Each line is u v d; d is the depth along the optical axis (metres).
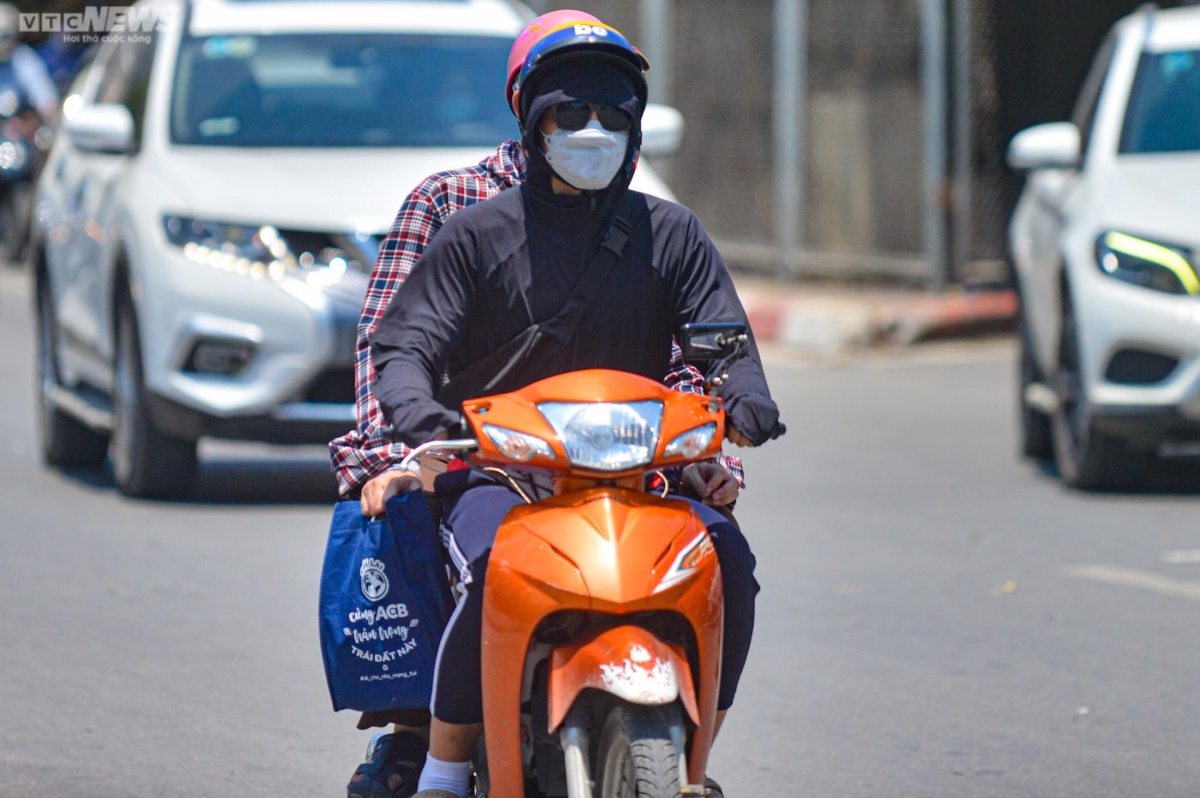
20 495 27.12
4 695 16.83
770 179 54.03
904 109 49.94
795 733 16.02
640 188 25.06
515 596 9.98
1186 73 28.94
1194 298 25.67
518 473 10.81
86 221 28.62
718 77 55.34
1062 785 14.61
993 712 16.61
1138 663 18.20
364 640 11.61
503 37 29.53
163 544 23.48
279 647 18.66
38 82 67.12
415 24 29.38
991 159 50.03
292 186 25.55
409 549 11.48
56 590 20.95
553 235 11.18
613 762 9.98
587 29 10.87
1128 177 27.48
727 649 10.88
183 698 16.84
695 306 11.45
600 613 10.08
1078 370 27.50
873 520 25.78
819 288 52.69
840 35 51.38
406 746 12.52
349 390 25.06
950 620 19.95
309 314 24.56
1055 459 31.19
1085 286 26.70
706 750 10.34
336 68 28.45
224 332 24.72
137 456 26.16
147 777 14.66
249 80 28.14
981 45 49.16
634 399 10.21
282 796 14.27
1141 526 25.16
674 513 10.24
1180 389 25.62
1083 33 49.78
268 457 31.28
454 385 11.48
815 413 37.00
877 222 51.12
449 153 26.73
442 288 11.09
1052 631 19.45
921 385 41.19
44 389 30.22
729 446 32.75
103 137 27.88
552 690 9.87
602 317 11.27
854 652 18.66
